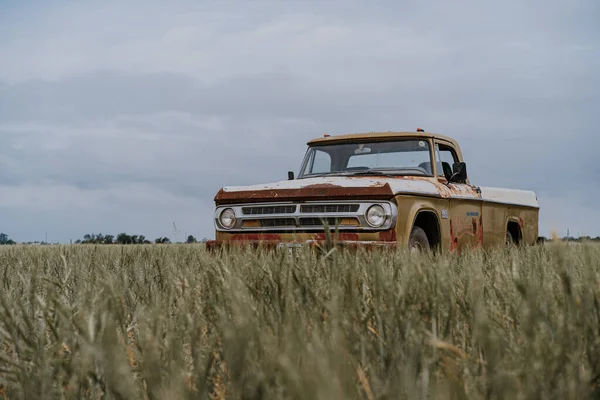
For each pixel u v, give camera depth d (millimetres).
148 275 4926
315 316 2447
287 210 7398
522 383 1823
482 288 3250
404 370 1791
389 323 2303
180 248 8062
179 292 3516
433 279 2867
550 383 1771
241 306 2150
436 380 1965
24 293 3957
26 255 7465
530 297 2068
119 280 3848
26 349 2334
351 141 8844
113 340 1779
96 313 2400
